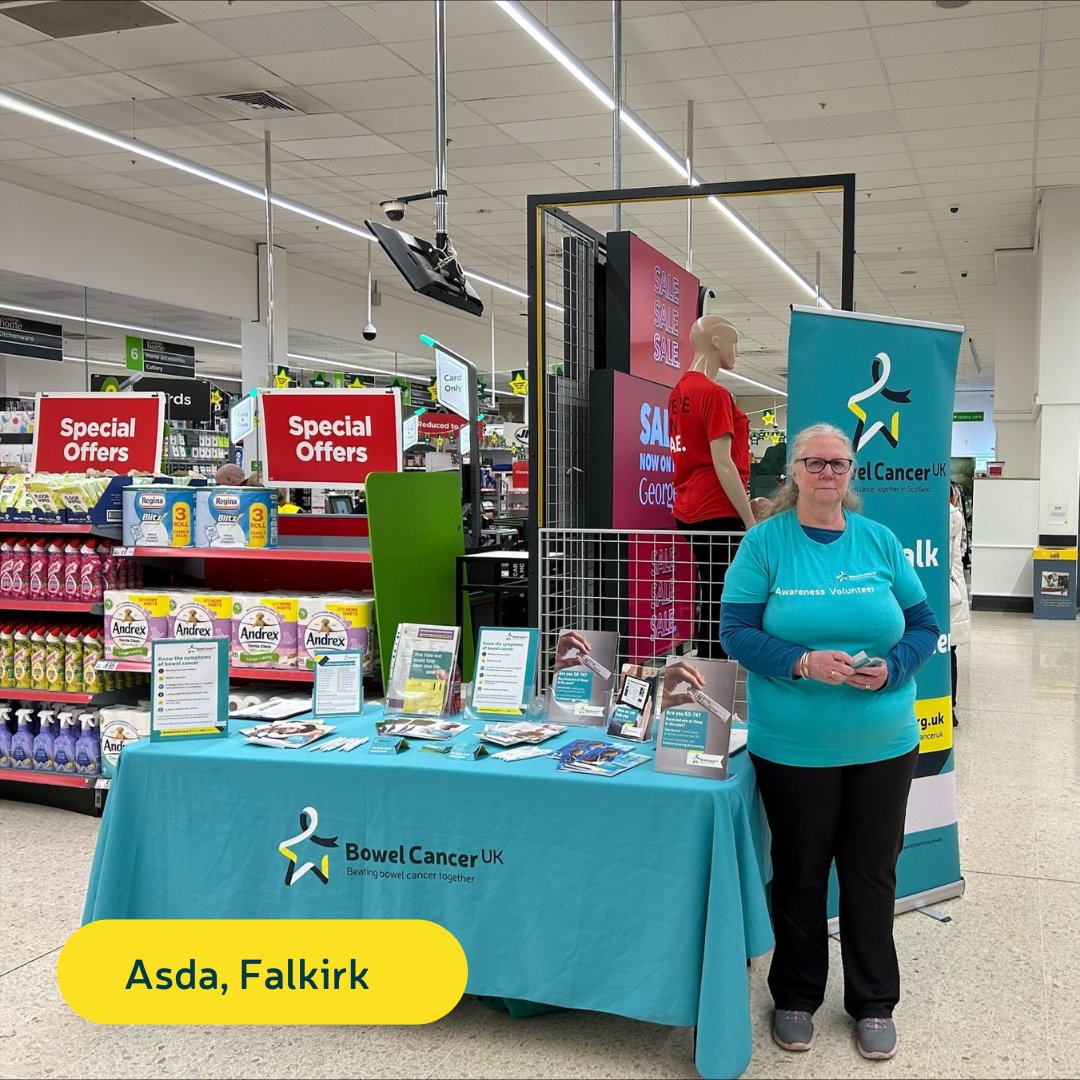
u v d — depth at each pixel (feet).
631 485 14.84
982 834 13.87
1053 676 26.07
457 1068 8.19
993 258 48.21
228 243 47.37
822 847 8.34
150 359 44.19
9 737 15.26
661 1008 7.75
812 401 10.43
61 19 23.81
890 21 22.94
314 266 53.62
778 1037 8.47
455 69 26.55
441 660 10.12
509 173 36.24
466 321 70.49
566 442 14.03
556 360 14.26
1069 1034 8.66
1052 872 12.46
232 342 48.55
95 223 39.91
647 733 9.10
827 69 25.79
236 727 9.89
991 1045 8.48
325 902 8.64
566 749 8.70
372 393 14.56
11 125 31.17
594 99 28.50
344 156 34.63
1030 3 21.94
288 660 13.98
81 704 15.28
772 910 8.60
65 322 39.70
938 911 11.27
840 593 8.05
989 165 34.01
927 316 65.62
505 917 8.24
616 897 7.91
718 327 13.96
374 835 8.48
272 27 24.12
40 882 12.25
